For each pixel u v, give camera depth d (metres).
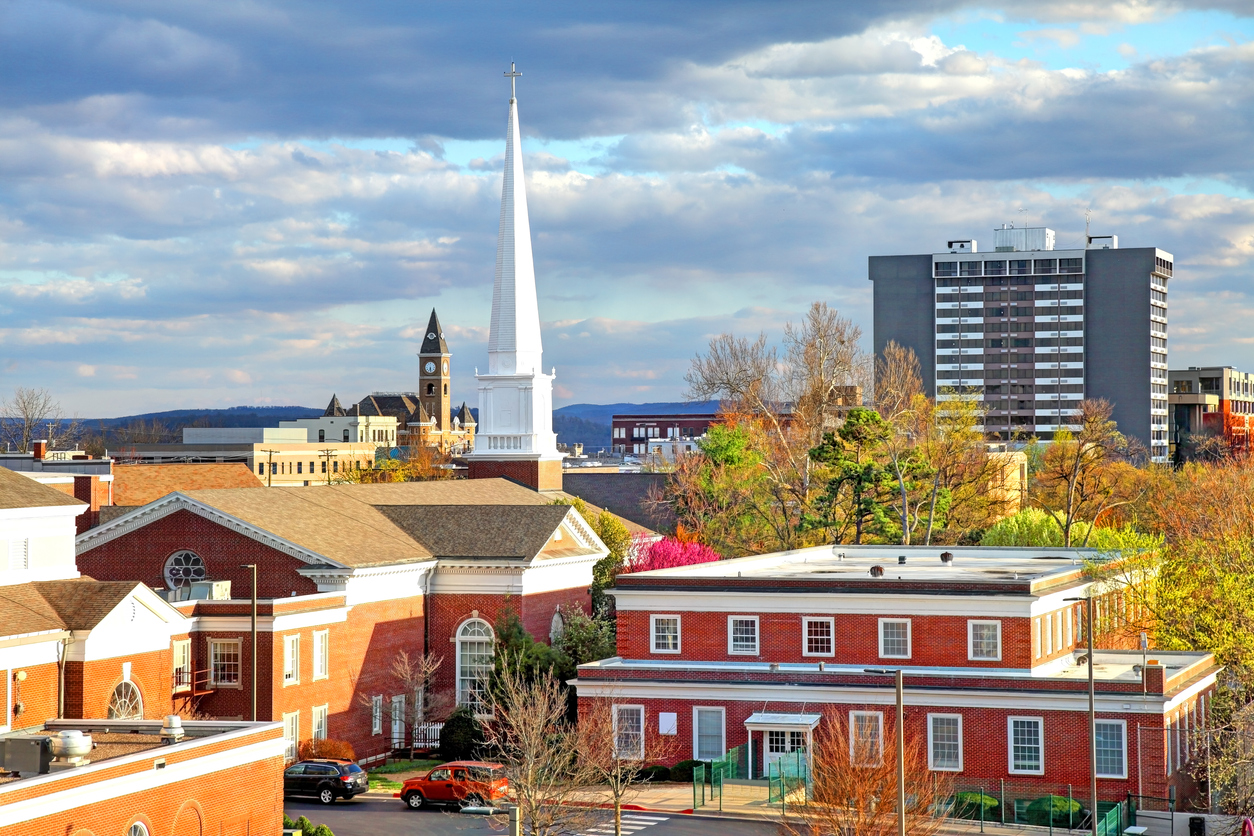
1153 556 110.50
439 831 76.00
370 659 103.88
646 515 174.25
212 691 92.00
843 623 91.12
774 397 187.88
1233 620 102.25
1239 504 131.25
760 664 92.44
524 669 102.12
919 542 158.38
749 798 84.75
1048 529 156.00
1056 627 93.31
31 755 56.47
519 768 73.19
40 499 86.44
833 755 68.75
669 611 94.81
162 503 103.62
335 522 110.19
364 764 102.12
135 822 58.31
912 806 66.75
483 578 110.50
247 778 66.12
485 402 154.75
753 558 115.44
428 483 135.88
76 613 81.12
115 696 82.44
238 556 102.75
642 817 80.38
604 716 84.88
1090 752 74.75
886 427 152.12
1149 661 90.94
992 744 85.12
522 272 154.88
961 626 88.50
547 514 115.69
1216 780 85.56
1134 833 78.19
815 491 162.62
